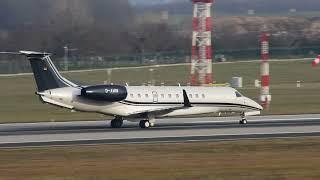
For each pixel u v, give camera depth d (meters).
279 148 176.50
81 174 137.38
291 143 186.62
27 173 139.12
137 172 139.50
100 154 166.50
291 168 144.38
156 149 175.25
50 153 168.88
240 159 157.25
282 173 138.12
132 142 190.38
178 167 145.88
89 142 190.88
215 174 137.25
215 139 196.88
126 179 131.25
